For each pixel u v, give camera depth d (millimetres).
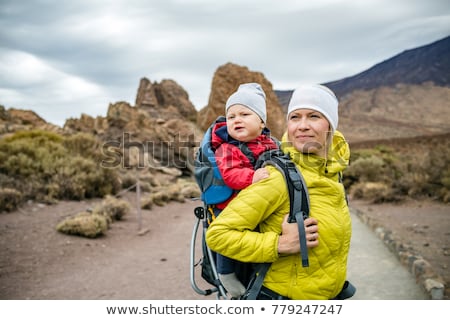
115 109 31062
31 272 6863
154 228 11039
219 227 1892
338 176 2109
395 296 5055
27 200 11742
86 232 9336
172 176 22938
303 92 1966
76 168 14539
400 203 14070
